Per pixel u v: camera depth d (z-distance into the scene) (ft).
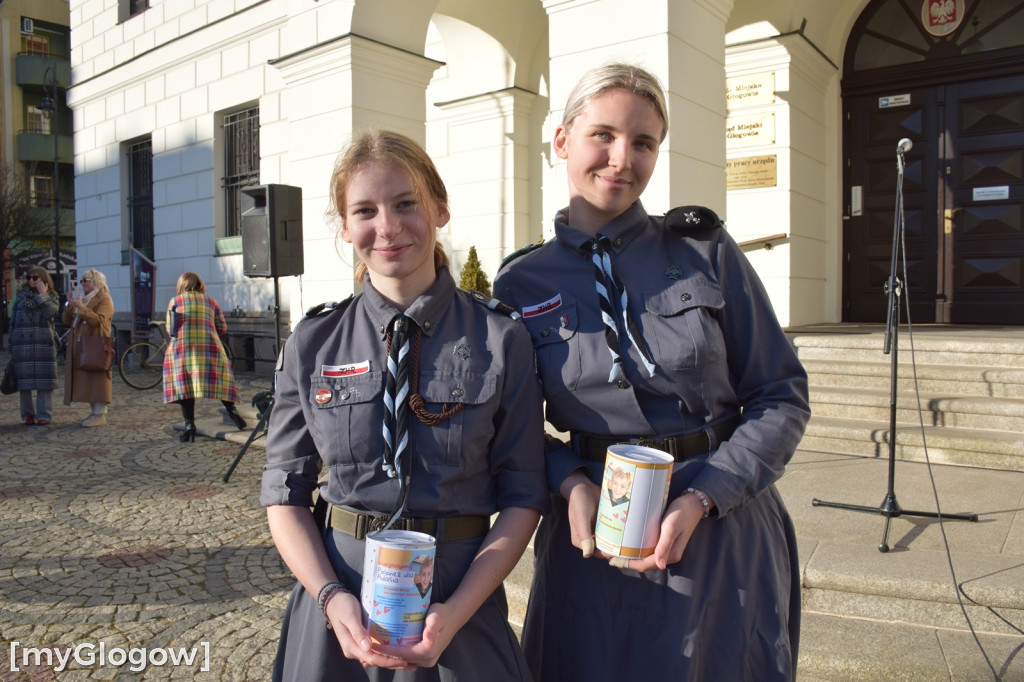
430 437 4.58
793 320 23.54
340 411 4.63
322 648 4.58
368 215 4.70
